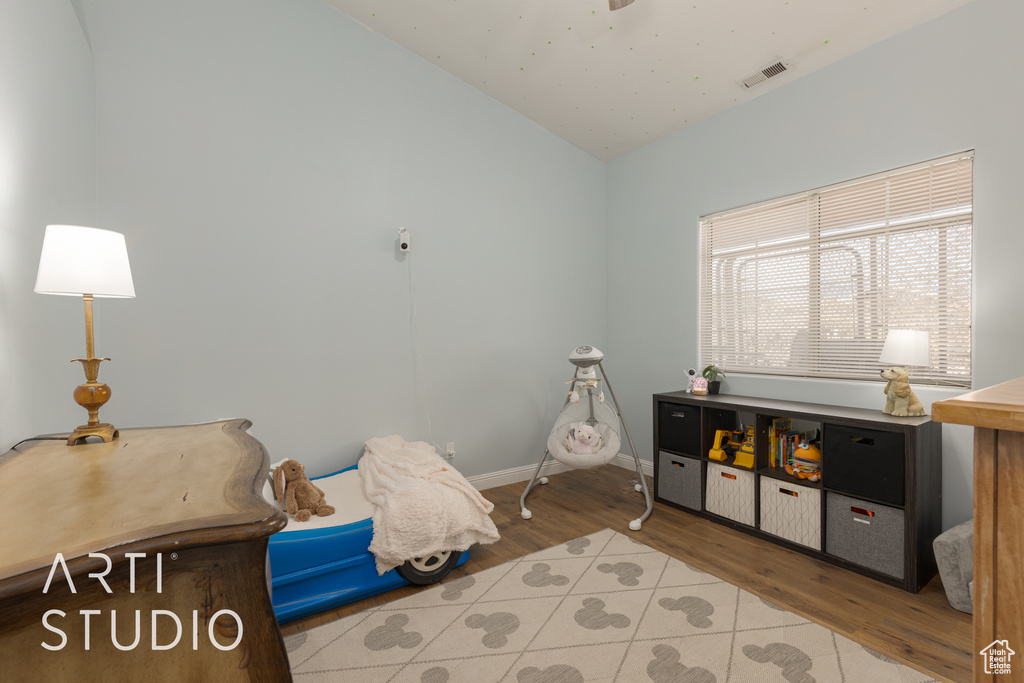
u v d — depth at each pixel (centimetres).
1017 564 54
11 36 148
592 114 368
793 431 298
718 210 345
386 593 224
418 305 337
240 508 85
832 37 261
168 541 72
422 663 175
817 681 162
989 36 224
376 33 319
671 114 351
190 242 258
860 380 276
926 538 225
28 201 160
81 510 85
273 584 200
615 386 430
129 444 142
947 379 243
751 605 208
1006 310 222
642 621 198
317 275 297
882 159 261
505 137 378
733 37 270
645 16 266
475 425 364
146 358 247
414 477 246
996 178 223
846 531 239
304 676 169
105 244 145
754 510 278
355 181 311
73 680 68
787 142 304
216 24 266
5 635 64
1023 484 53
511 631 193
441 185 346
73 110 205
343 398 306
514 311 384
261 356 279
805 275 301
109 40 237
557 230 409
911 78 249
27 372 157
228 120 269
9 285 145
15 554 67
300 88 291
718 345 351
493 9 284
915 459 214
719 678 165
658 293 391
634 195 411
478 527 239
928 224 249
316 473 297
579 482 383
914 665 170
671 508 323
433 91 343
